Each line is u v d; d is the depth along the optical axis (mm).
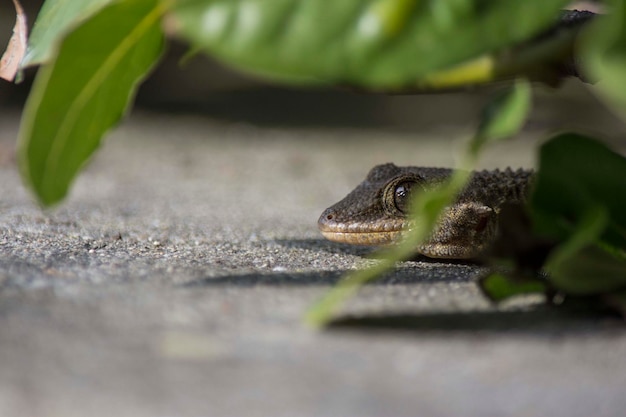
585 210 597
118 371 580
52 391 568
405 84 572
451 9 574
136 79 590
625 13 576
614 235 600
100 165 781
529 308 602
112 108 590
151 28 587
